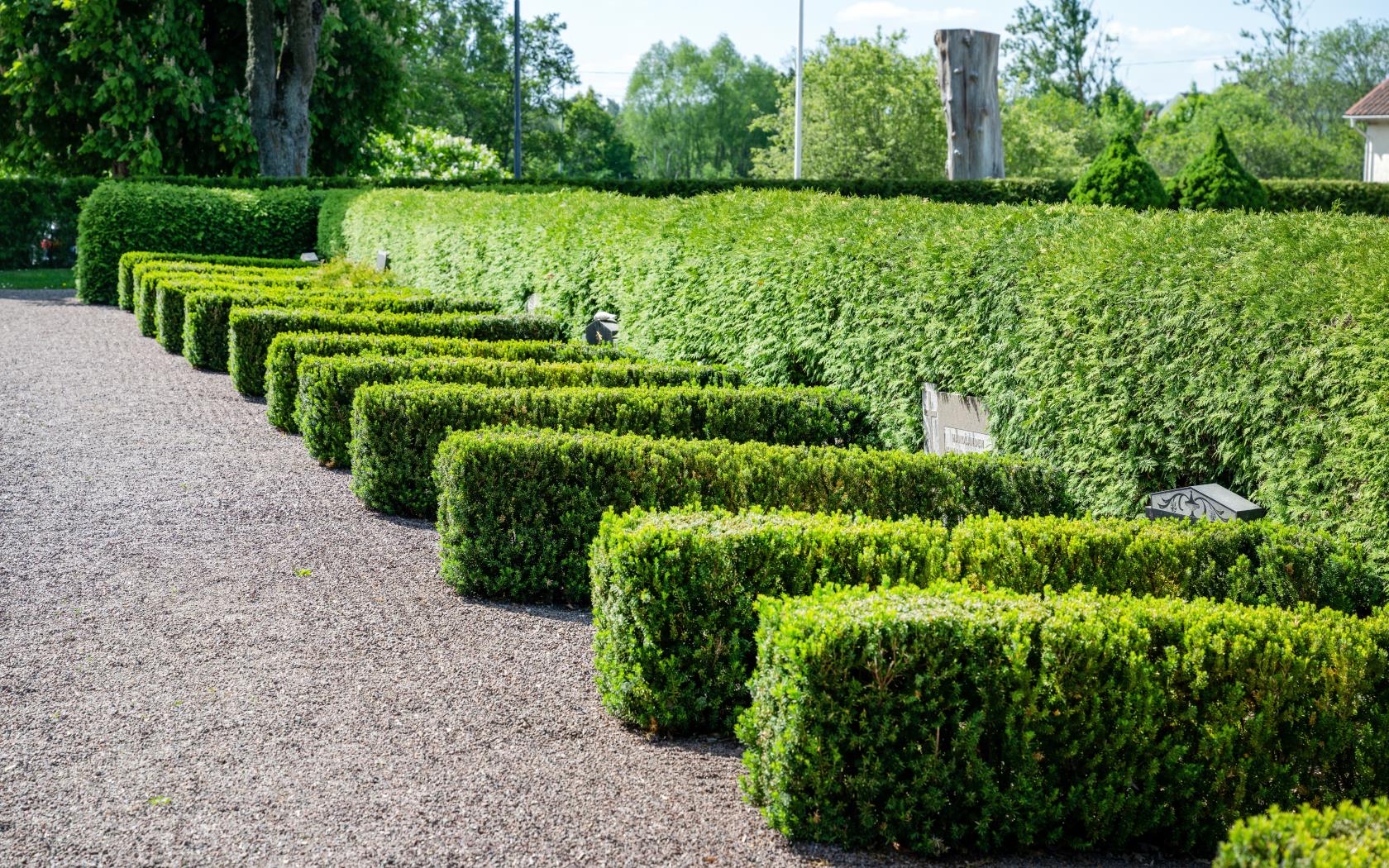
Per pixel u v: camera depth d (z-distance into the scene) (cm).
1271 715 363
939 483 603
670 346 1040
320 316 1134
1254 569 487
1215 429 578
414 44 3177
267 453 906
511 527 593
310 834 353
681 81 10069
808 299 869
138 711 440
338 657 503
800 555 450
